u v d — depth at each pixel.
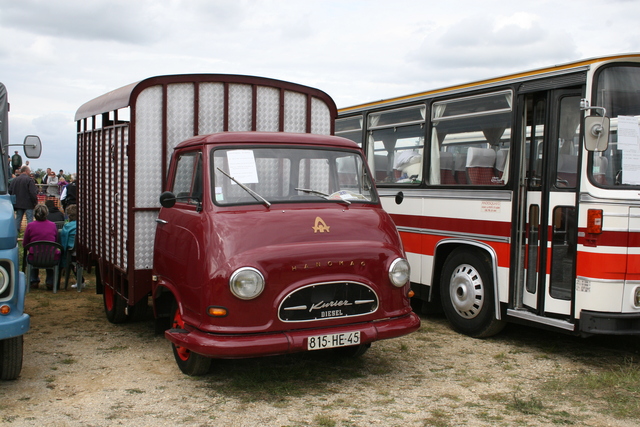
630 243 5.75
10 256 5.08
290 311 5.03
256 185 5.69
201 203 5.55
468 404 5.02
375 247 5.41
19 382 5.60
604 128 5.68
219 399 5.13
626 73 6.04
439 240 7.92
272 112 7.32
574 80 6.20
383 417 4.72
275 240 5.16
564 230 6.26
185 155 6.16
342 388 5.43
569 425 4.57
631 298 5.76
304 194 5.88
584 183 5.93
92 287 10.88
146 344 6.96
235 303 4.92
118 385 5.51
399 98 8.91
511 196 6.86
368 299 5.33
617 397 5.16
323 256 5.14
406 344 7.00
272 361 6.21
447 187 7.81
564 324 6.10
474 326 7.32
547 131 6.48
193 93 6.88
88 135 9.06
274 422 4.62
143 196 6.66
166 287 5.88
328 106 7.72
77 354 6.54
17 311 5.14
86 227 9.38
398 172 8.88
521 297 6.84
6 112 6.47
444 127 8.02
